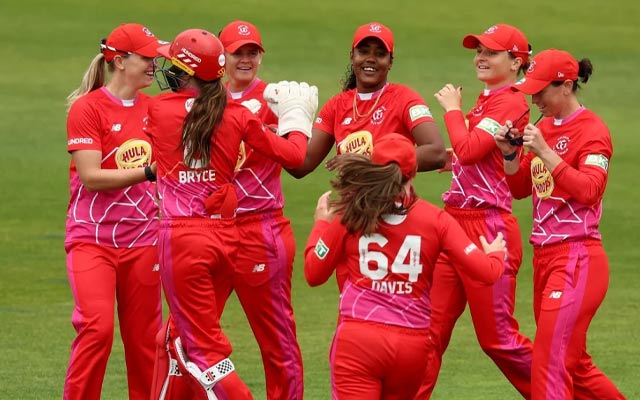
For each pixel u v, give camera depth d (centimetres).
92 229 3094
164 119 2784
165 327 2911
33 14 11362
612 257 5438
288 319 3203
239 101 3228
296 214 6206
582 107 2950
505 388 3584
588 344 4062
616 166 7388
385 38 3044
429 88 9219
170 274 2798
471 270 2547
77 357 3020
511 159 3041
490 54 3222
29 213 6141
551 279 2919
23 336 4119
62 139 7806
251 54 3216
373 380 2538
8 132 7919
